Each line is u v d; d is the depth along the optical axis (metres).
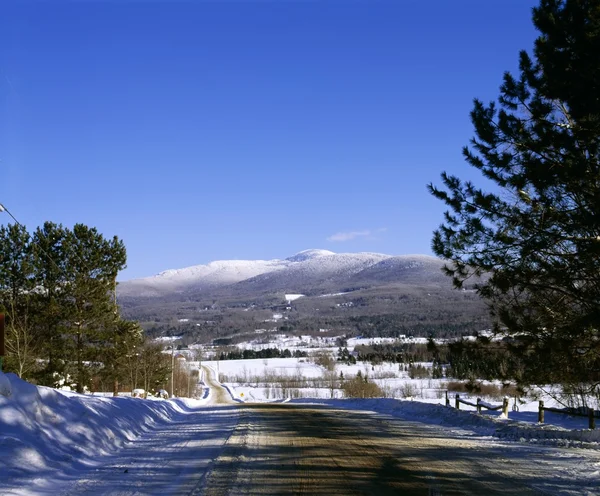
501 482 8.18
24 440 8.98
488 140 12.86
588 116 11.15
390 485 7.97
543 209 12.21
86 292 38.06
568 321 12.23
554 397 14.19
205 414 23.41
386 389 82.44
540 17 12.38
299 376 136.62
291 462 9.84
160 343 67.94
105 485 8.06
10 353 32.38
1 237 36.41
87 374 39.00
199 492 7.53
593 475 8.59
